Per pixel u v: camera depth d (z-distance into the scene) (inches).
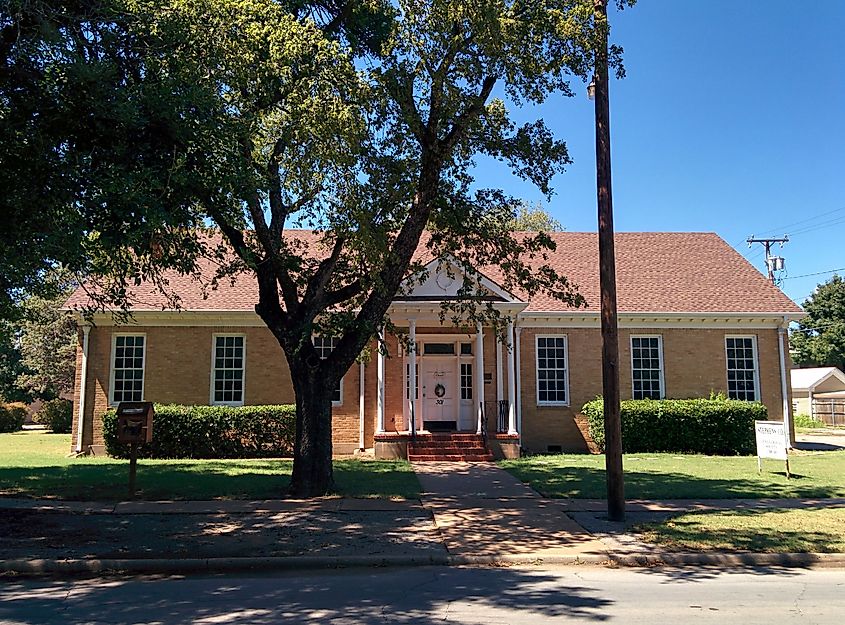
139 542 389.4
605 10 472.1
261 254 580.1
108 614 265.3
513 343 874.1
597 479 634.2
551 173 553.3
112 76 378.9
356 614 263.1
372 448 883.4
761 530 416.8
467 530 424.2
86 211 391.2
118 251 430.6
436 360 918.4
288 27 438.0
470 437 816.9
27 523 437.4
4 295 472.1
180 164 377.4
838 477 645.9
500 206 584.4
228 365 900.0
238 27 442.6
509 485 601.0
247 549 374.0
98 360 887.1
